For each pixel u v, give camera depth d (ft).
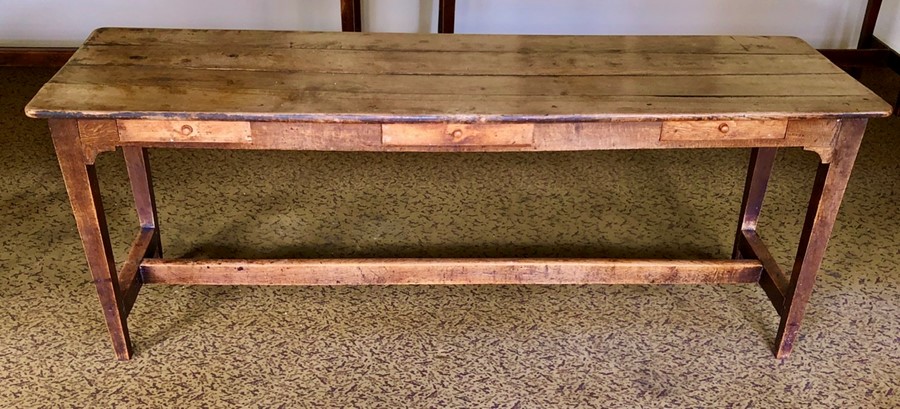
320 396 5.91
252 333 6.53
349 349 6.39
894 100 11.08
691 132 5.34
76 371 6.07
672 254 7.72
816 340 6.61
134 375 6.06
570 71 5.93
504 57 6.18
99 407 5.75
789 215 8.40
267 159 9.29
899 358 6.44
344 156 9.40
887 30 11.95
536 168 9.27
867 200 8.70
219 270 6.42
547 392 6.01
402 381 6.08
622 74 5.89
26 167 8.91
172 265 6.41
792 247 7.84
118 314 5.95
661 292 7.18
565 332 6.64
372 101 5.28
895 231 8.15
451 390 6.00
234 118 5.06
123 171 8.90
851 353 6.48
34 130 9.72
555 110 5.21
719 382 6.16
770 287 6.55
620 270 6.53
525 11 11.48
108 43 6.15
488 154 9.54
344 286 7.14
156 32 6.44
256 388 5.97
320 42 6.38
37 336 6.40
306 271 6.42
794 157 9.64
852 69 11.53
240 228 7.94
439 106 5.23
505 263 6.44
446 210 8.38
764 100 5.43
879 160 9.57
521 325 6.72
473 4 11.39
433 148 5.32
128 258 6.54
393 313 6.81
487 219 8.23
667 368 6.29
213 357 6.26
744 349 6.52
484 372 6.19
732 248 7.83
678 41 6.63
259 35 6.48
